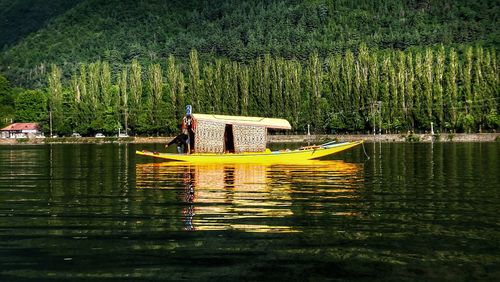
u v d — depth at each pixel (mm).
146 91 157000
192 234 16766
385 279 12523
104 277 12820
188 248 15148
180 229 17516
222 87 136625
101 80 143500
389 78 123875
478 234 16641
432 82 122375
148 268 13414
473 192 26016
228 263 13727
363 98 125562
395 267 13367
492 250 14812
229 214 20094
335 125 127688
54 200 24141
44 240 16234
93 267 13570
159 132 142000
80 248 15281
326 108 130750
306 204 22391
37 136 148750
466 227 17656
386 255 14367
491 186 28391
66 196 25500
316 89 134500
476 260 13906
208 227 17750
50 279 12742
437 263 13672
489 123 117250
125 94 141375
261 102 134125
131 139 131750
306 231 17062
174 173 37656
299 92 131875
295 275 12797
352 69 128750
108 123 141375
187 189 27906
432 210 20875
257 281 12422
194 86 136750
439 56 124250
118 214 20328
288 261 13875
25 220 19250
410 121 121750
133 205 22469
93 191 27406
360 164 45281
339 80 129375
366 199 23812
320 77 135625
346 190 27125
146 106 142375
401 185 29156
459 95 121812
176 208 21594
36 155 66625
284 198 24203
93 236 16688
